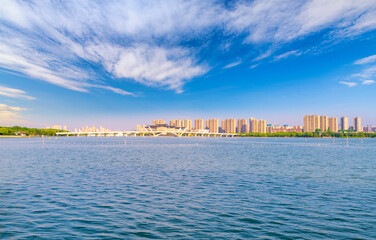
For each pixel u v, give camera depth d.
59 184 33.88
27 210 22.89
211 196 28.06
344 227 19.39
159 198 27.06
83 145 157.88
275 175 42.59
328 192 30.17
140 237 17.48
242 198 27.28
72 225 19.50
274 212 22.72
